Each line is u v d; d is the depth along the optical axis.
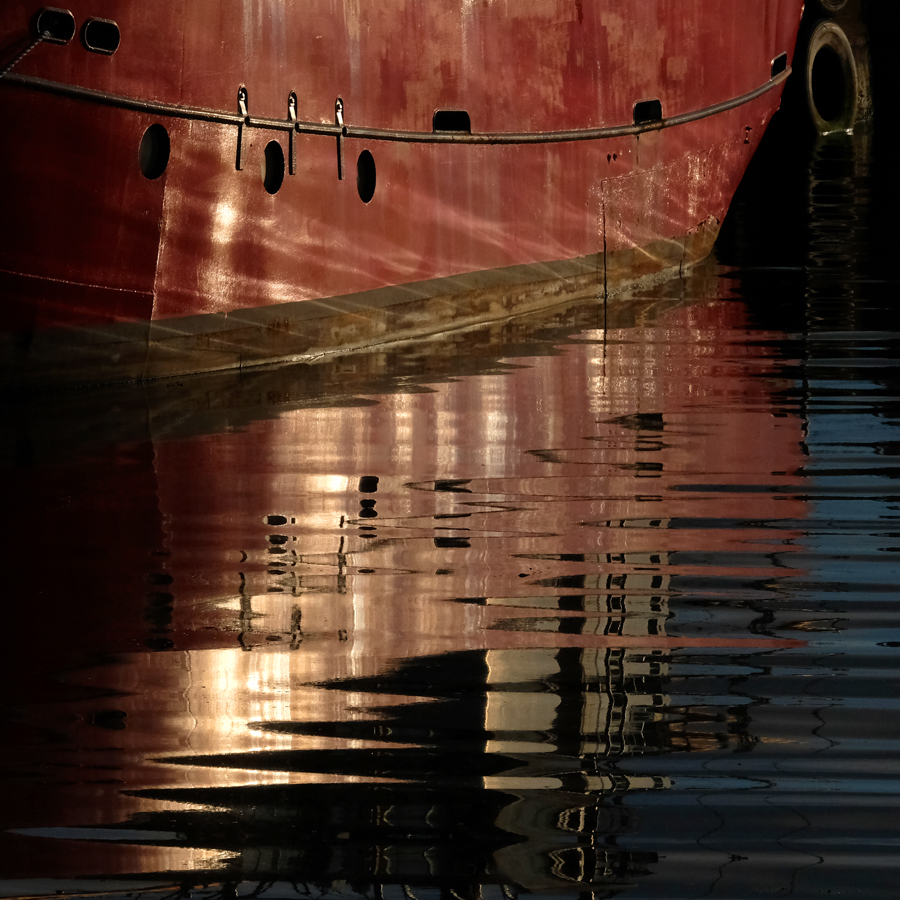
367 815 10.31
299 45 26.39
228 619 14.18
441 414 23.27
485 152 30.98
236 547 16.44
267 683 12.62
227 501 18.30
